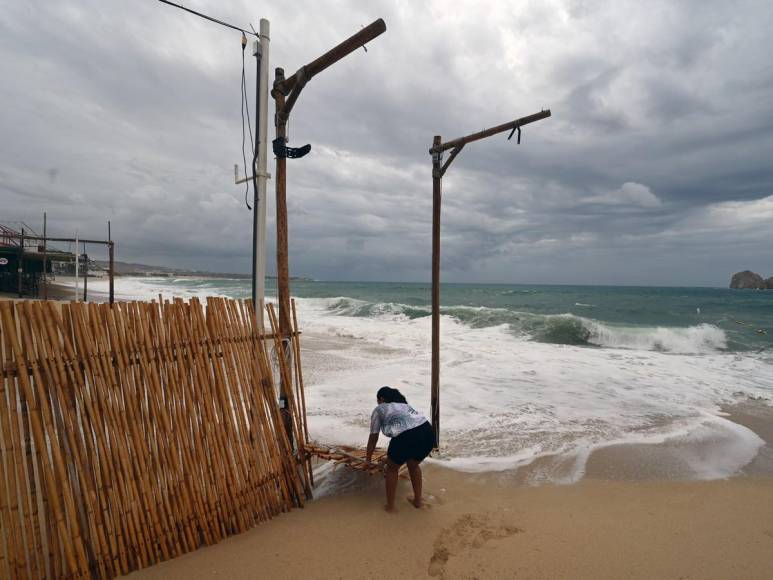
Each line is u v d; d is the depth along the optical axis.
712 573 3.21
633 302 38.59
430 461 5.32
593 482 4.85
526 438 6.21
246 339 3.72
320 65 3.71
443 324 19.02
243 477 3.61
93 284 64.88
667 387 9.37
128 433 2.92
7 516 2.43
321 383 9.02
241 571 3.02
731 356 13.26
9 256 31.48
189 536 3.21
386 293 53.03
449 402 7.94
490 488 4.66
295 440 4.18
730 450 5.87
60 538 2.58
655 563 3.32
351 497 4.31
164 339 3.13
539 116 4.74
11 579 2.43
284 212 4.10
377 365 10.89
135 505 2.93
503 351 13.16
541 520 3.96
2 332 2.42
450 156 5.38
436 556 3.35
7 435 2.43
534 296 48.34
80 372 2.71
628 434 6.46
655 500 4.43
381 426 4.18
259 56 4.29
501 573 3.16
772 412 7.72
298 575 3.02
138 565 2.94
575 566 3.26
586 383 9.54
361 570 3.12
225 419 3.48
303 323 19.59
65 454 2.64
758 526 3.92
